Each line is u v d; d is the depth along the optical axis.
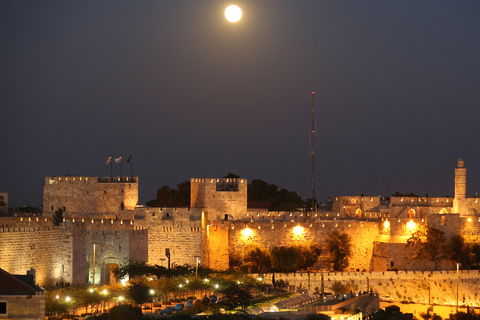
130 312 162.12
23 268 188.62
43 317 138.25
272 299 199.25
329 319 178.50
